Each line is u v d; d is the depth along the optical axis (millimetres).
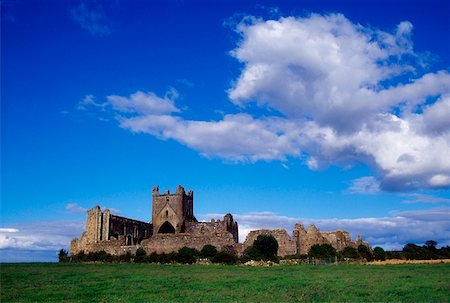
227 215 131500
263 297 40500
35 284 53312
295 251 110625
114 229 120312
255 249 99750
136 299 40531
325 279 55812
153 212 135875
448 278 55750
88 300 40406
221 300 39219
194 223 132875
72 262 101375
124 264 91938
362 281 52844
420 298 39188
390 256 109625
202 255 101125
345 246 117438
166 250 109500
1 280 58188
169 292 44781
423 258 108125
